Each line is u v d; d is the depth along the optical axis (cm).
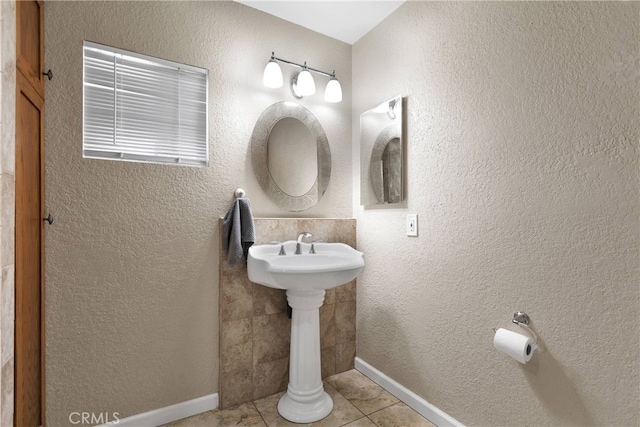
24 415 122
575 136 115
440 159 166
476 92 149
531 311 128
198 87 183
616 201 106
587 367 112
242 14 192
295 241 198
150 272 163
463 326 154
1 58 62
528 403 129
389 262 198
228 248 175
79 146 148
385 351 200
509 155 135
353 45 232
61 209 143
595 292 110
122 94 164
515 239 133
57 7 144
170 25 171
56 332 142
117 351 156
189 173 173
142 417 160
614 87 106
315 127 218
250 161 192
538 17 126
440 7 167
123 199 157
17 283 112
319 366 179
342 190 228
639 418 100
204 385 177
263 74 198
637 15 101
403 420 168
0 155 61
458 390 156
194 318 174
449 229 161
